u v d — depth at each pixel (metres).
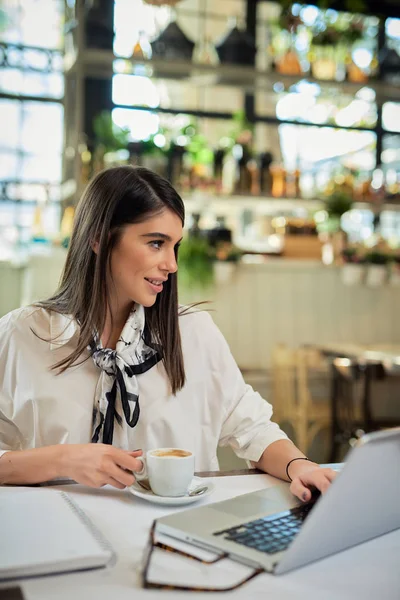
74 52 3.76
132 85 4.71
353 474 0.74
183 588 0.71
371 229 5.33
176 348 1.34
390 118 5.43
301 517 0.90
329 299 4.52
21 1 4.51
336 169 4.77
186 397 1.38
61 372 1.28
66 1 3.98
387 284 4.60
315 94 4.50
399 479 0.84
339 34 4.27
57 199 4.58
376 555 0.82
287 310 4.43
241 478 1.16
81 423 1.27
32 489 1.04
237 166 4.27
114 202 1.25
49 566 0.72
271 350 4.40
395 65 4.48
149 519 0.94
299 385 3.84
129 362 1.30
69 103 4.02
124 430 1.30
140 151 3.98
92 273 1.29
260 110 5.16
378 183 4.81
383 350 3.99
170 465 0.99
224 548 0.78
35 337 1.31
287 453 1.19
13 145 4.54
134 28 4.49
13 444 1.32
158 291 1.28
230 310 4.31
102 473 1.02
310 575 0.75
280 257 4.48
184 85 4.45
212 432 1.40
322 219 4.72
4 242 4.41
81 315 1.29
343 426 4.07
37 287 3.72
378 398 4.47
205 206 4.53
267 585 0.72
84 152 3.83
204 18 5.11
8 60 4.51
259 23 5.20
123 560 0.78
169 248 1.27
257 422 1.36
